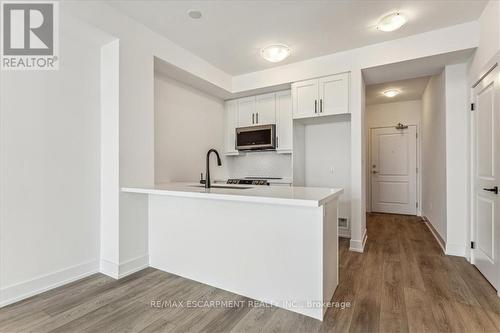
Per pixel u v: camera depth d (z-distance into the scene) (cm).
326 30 262
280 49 284
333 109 320
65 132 219
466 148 281
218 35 272
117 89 229
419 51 269
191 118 366
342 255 290
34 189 200
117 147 229
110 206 235
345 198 369
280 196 162
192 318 170
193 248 226
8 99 186
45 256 206
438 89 337
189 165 362
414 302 188
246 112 416
